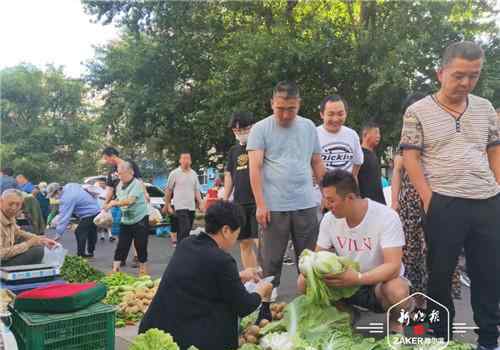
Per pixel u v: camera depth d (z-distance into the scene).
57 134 33.12
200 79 17.39
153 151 19.94
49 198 12.95
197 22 17.20
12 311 3.33
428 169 3.41
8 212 5.21
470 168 3.25
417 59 12.13
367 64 12.86
